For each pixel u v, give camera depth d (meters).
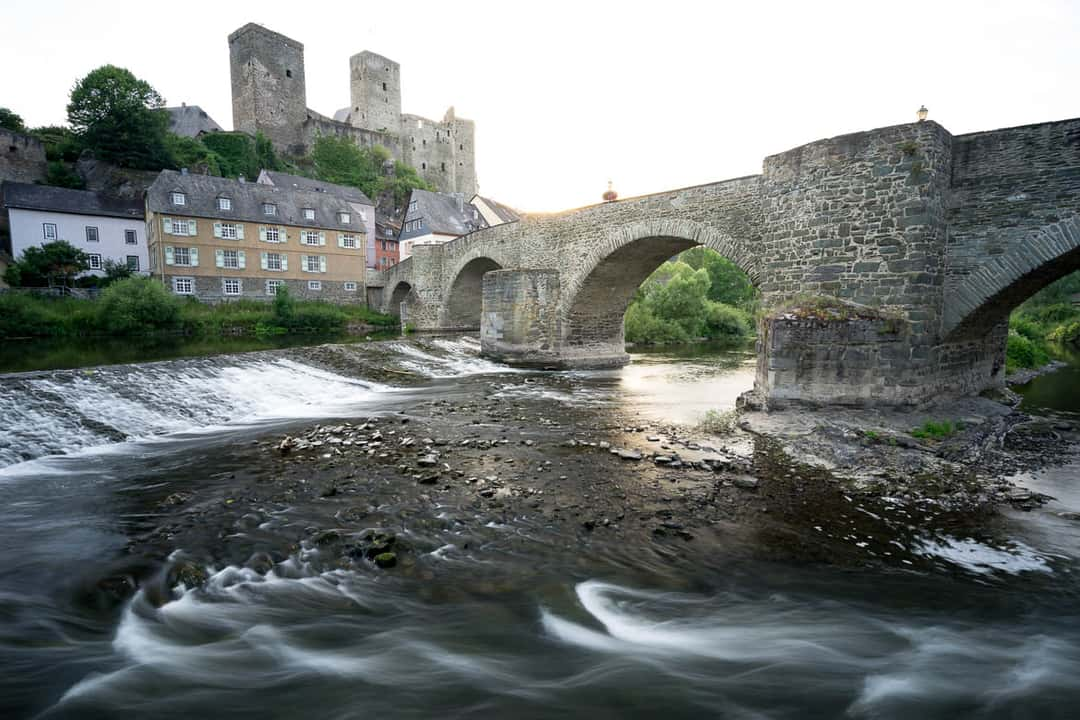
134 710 3.35
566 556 5.48
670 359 28.88
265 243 44.62
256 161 66.44
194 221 41.19
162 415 11.04
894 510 6.77
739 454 9.25
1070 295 44.75
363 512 6.38
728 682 3.78
